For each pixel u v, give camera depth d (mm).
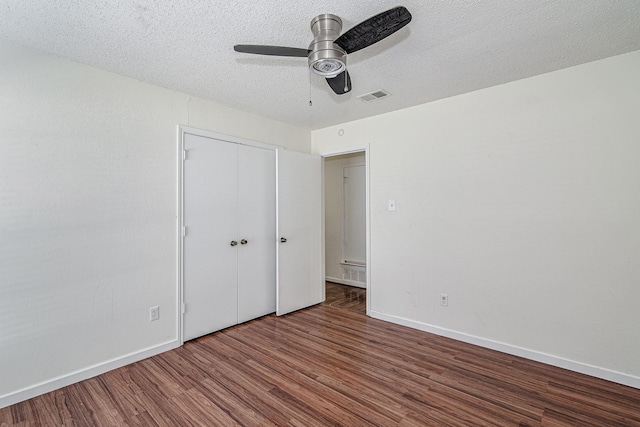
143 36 1827
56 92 2045
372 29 1449
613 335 2102
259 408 1840
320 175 3930
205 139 2885
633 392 1973
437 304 2910
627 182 2057
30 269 1940
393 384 2082
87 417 1761
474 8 1583
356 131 3537
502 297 2547
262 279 3420
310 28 1755
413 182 3055
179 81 2465
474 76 2396
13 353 1877
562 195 2283
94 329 2197
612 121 2104
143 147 2463
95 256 2205
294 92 2699
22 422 1716
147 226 2479
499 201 2557
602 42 1919
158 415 1778
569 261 2258
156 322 2527
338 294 4367
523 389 2016
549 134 2334
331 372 2240
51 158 2020
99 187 2229
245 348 2629
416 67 2244
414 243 3053
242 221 3207
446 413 1785
